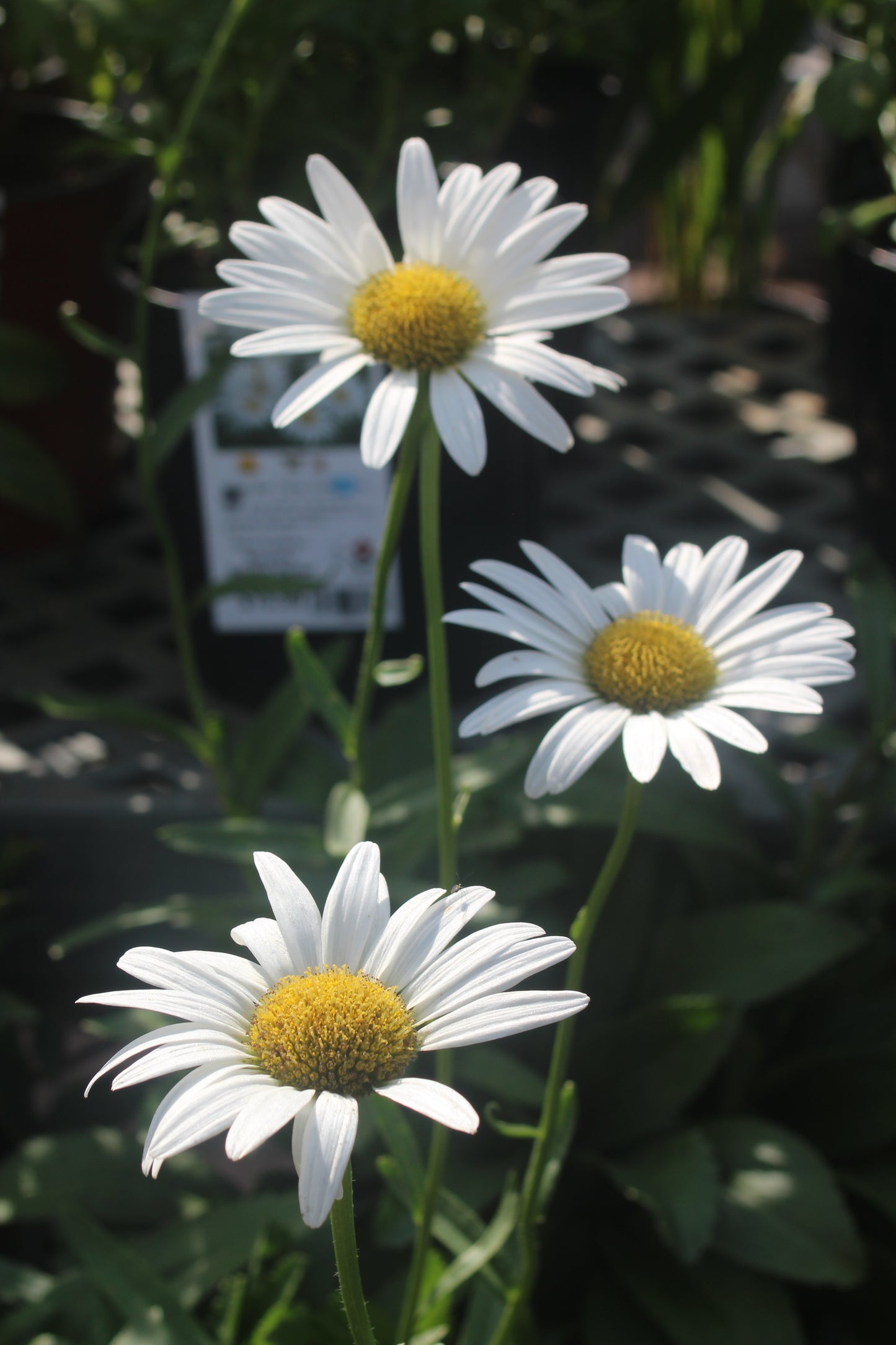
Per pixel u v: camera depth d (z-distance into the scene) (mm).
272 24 760
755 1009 771
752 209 1391
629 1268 692
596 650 563
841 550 994
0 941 797
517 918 738
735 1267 682
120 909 838
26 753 875
